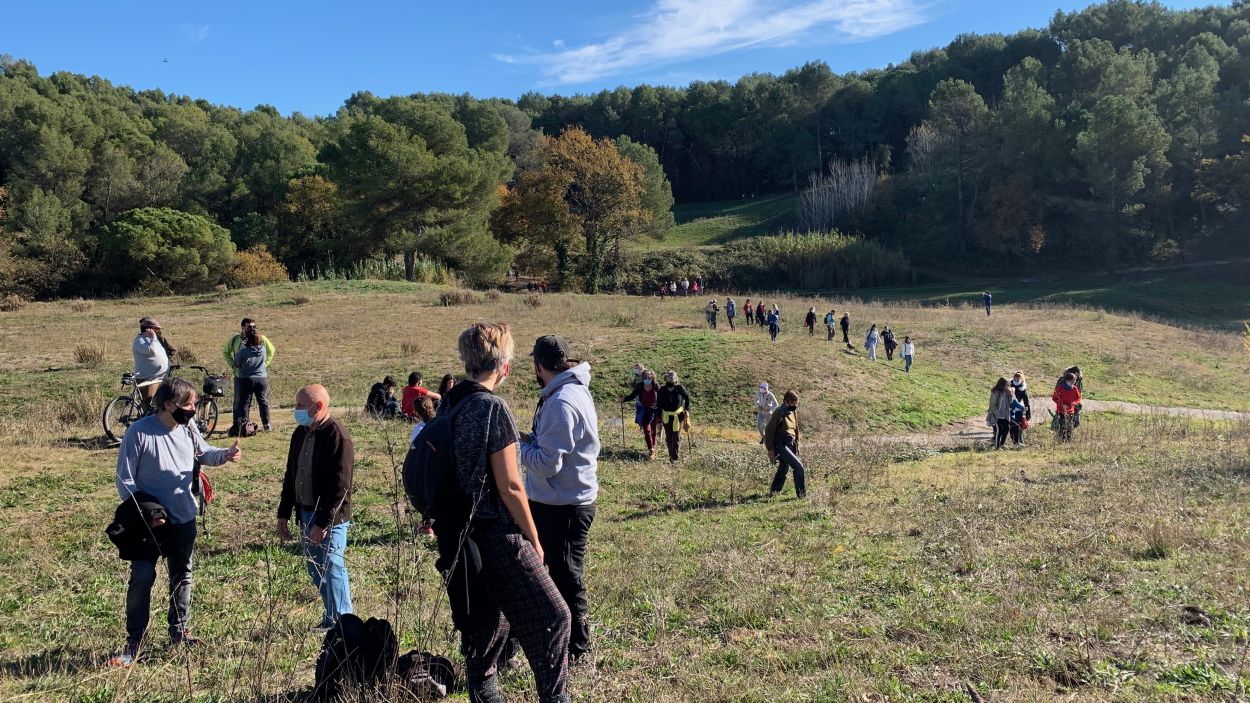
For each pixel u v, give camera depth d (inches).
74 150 2397.9
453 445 119.0
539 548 125.3
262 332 1184.8
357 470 431.8
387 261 2210.9
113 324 1233.4
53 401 706.2
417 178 2132.1
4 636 199.3
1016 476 442.6
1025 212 2696.9
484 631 124.3
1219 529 273.9
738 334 1159.6
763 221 3659.0
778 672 163.0
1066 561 241.1
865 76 5032.0
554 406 148.6
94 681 166.2
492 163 2711.6
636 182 2805.1
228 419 565.6
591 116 4817.9
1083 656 162.1
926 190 3161.9
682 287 2365.9
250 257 2261.3
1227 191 2477.9
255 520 324.5
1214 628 177.8
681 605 219.0
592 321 1296.8
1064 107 2967.5
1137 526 283.3
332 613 187.2
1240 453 449.1
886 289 2556.6
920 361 1160.2
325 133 3449.8
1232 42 3275.1
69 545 283.1
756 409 796.6
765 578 241.6
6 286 1948.8
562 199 2701.8
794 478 411.2
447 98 4158.5
